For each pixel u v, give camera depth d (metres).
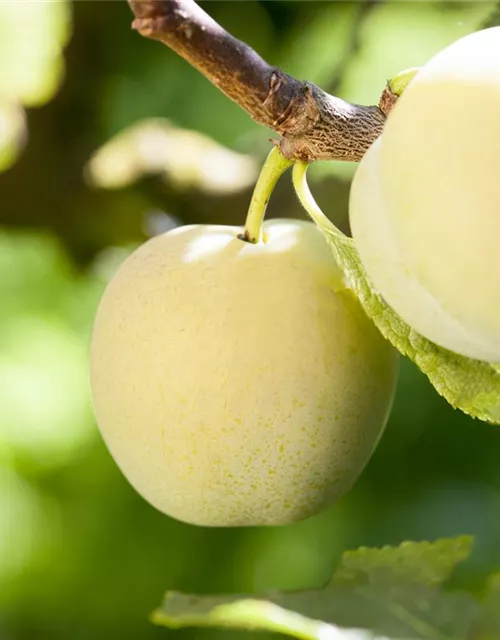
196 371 0.22
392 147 0.20
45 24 0.39
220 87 0.21
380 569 0.24
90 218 0.37
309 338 0.22
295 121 0.21
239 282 0.22
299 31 0.40
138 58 0.42
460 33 0.35
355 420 0.23
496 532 0.48
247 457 0.22
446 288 0.20
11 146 0.36
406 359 0.48
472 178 0.20
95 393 0.23
